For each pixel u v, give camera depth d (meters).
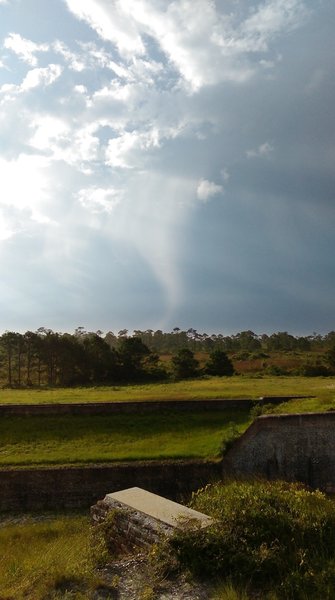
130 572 6.54
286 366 53.66
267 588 5.98
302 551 6.33
